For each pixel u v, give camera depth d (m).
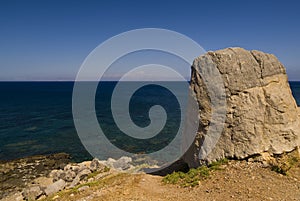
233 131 11.87
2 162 25.70
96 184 13.62
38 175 22.09
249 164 11.32
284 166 10.80
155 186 11.88
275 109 11.74
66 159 26.53
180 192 10.57
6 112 63.06
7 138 35.56
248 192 9.45
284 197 8.95
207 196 9.70
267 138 11.50
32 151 29.50
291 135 11.56
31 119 52.06
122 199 9.93
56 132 39.06
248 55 12.53
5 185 20.06
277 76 12.50
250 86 12.12
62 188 17.14
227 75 12.27
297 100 57.69
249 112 11.77
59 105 78.00
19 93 137.25
